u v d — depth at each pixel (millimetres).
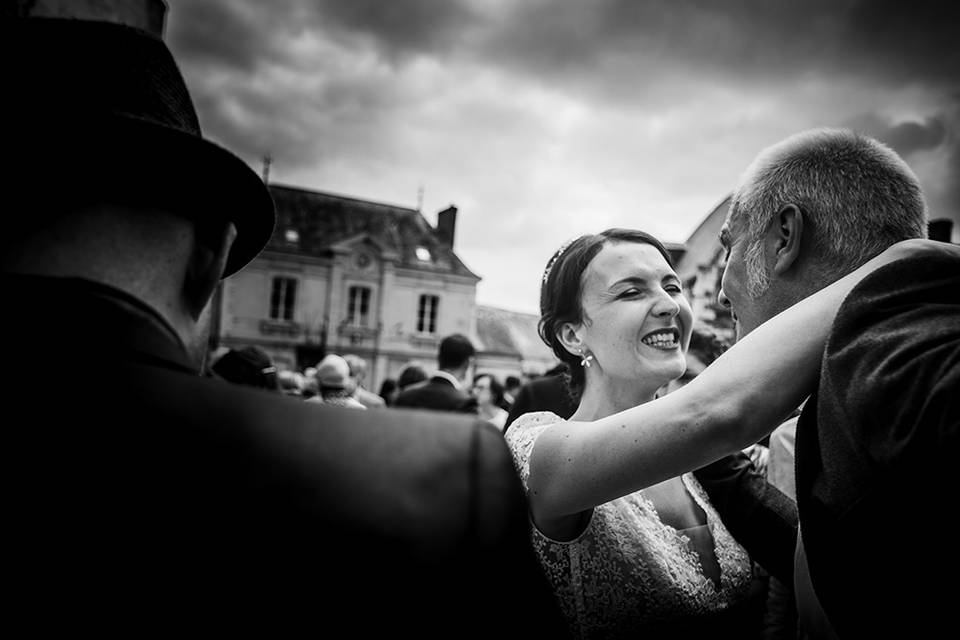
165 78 674
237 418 560
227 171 643
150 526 493
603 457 911
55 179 566
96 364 530
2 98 573
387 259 26125
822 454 746
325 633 507
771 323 876
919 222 917
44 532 474
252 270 24578
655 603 1171
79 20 646
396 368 26234
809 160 942
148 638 477
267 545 512
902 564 642
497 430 657
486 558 550
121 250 582
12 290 537
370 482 557
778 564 1325
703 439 824
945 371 593
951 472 577
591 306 1363
